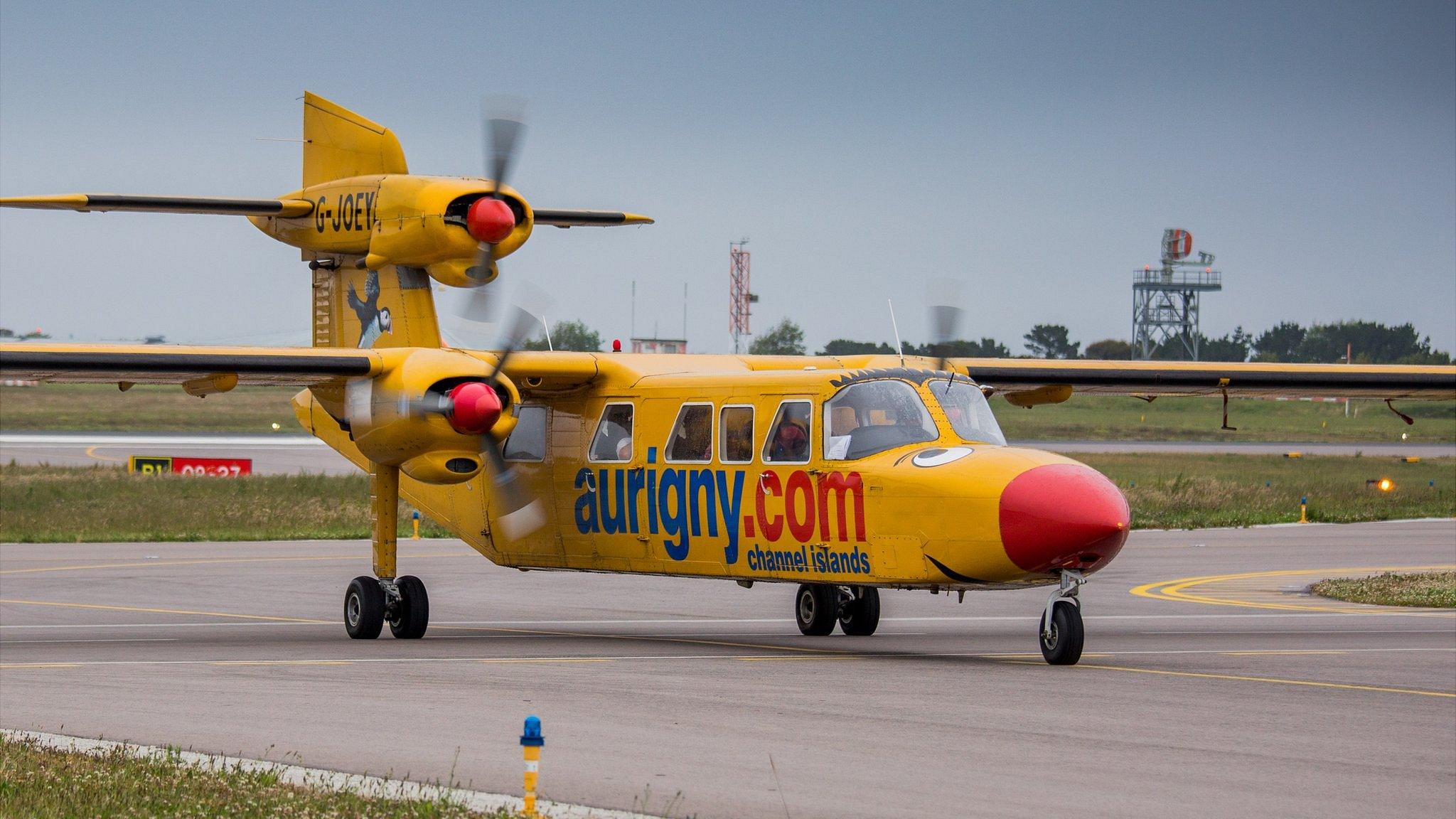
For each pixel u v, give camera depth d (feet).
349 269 236.22
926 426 187.32
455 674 168.55
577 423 226.58
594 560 226.38
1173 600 279.69
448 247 209.36
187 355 198.08
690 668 173.47
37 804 108.88
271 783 112.57
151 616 252.42
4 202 208.85
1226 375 247.70
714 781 112.27
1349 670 176.55
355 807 105.29
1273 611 260.21
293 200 234.17
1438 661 186.60
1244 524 469.98
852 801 106.11
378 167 227.20
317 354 202.80
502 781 112.88
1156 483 553.64
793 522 193.16
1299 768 118.62
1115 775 114.83
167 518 467.52
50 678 167.94
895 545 180.86
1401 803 107.96
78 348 194.18
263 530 451.12
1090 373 244.63
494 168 214.07
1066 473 169.37
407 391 202.28
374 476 226.58
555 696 150.82
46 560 361.30
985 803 105.70
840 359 218.79
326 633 230.07
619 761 118.73
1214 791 110.22
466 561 364.79
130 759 121.08
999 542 169.58
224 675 169.27
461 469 207.00
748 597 288.92
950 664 178.81
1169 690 157.07
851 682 159.84
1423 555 372.58
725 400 204.95
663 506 211.82
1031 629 236.84
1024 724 134.72
